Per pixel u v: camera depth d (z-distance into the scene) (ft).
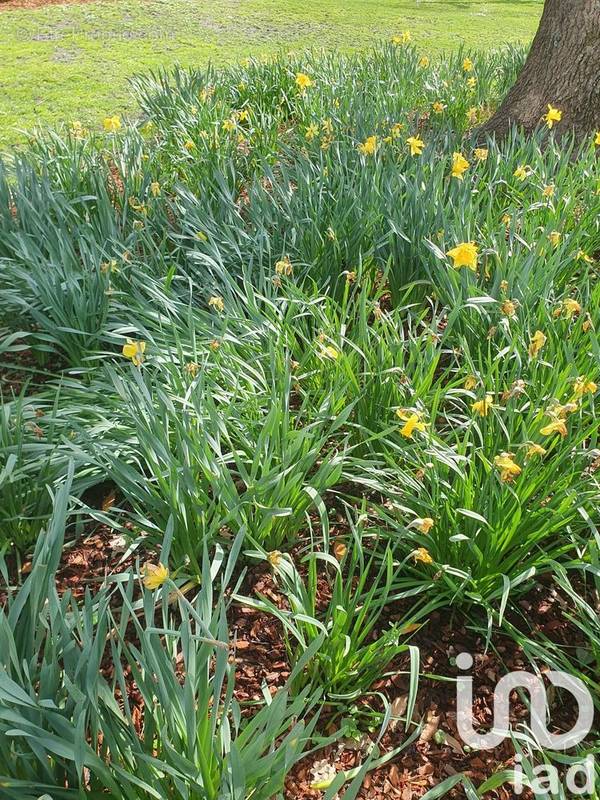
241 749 4.84
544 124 16.22
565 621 7.03
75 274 10.21
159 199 12.80
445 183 12.72
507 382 8.29
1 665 4.49
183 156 15.21
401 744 6.13
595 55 15.43
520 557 6.77
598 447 8.16
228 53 29.96
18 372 10.83
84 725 4.49
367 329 8.87
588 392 7.80
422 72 21.15
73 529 8.16
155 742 5.33
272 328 9.07
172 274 10.37
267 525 7.20
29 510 7.82
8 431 7.97
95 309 10.18
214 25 35.60
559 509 6.57
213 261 10.43
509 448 7.14
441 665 6.72
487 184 12.09
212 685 5.34
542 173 12.51
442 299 10.26
